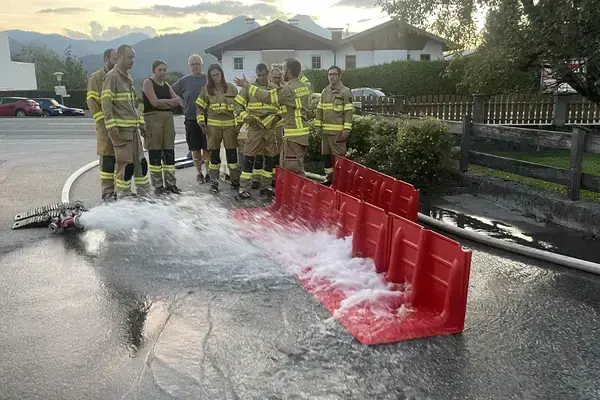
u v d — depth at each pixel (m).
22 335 3.68
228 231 6.07
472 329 3.81
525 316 4.04
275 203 7.06
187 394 3.00
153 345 3.54
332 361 3.34
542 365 3.35
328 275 4.64
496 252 5.54
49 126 24.91
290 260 5.07
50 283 4.60
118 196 7.18
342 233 5.31
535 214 6.94
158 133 7.73
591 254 5.40
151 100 7.52
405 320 3.85
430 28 10.47
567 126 13.61
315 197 5.92
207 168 9.12
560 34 7.94
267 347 3.50
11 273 4.84
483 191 7.94
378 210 4.69
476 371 3.27
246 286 4.50
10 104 34.06
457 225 6.55
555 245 5.73
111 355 3.42
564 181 6.73
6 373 3.22
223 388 3.06
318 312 4.01
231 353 3.43
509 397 3.01
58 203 7.45
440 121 8.76
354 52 41.16
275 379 3.14
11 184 9.02
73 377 3.18
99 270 4.89
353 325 3.78
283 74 7.90
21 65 53.97
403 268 4.31
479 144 11.13
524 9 8.46
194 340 3.60
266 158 7.98
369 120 10.07
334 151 8.38
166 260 5.14
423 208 7.38
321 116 8.41
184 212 6.89
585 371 3.29
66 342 3.58
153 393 3.02
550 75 9.34
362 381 3.14
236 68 41.09
